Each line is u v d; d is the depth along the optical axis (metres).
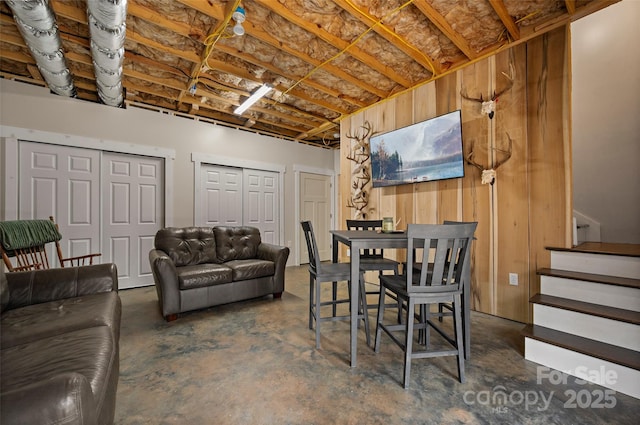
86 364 1.06
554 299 2.08
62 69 2.80
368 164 4.07
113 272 2.08
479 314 2.79
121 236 3.85
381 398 1.53
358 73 3.36
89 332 1.33
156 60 3.12
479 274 2.85
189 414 1.41
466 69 2.98
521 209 2.59
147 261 4.04
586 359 1.67
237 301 3.14
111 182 3.80
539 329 1.99
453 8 2.33
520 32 2.58
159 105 4.18
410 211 3.50
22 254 2.62
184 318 2.70
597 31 3.06
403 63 3.15
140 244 3.99
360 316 2.18
